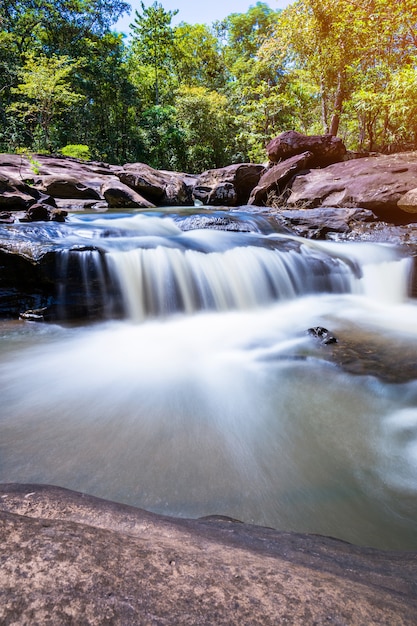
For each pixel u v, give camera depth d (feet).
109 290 21.13
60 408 11.59
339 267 25.52
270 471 8.79
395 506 7.72
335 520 7.34
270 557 3.35
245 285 23.41
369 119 56.08
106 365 15.05
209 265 23.12
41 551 2.45
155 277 21.93
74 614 1.99
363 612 2.39
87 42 94.32
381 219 34.73
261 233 30.94
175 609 2.14
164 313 22.17
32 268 20.35
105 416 11.14
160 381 13.64
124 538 2.83
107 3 99.66
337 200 37.50
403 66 50.90
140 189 49.44
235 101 92.94
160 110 94.27
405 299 24.91
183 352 16.43
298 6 60.18
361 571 3.78
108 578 2.31
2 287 20.54
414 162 37.29
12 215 28.37
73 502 4.47
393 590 3.23
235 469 8.81
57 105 84.28
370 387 12.69
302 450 9.62
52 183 43.62
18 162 48.60
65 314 20.56
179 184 53.72
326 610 2.35
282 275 24.31
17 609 1.98
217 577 2.53
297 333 18.25
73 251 20.39
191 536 3.91
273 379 13.58
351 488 8.26
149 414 11.31
